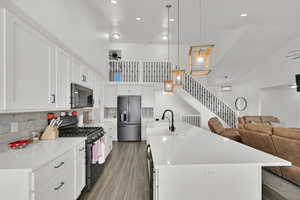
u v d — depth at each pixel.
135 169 3.71
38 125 2.62
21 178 1.41
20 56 1.72
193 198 1.47
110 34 5.82
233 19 4.72
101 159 3.49
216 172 1.48
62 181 1.95
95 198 2.57
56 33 2.25
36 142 2.38
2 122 1.93
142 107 6.62
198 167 1.47
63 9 2.47
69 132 3.14
